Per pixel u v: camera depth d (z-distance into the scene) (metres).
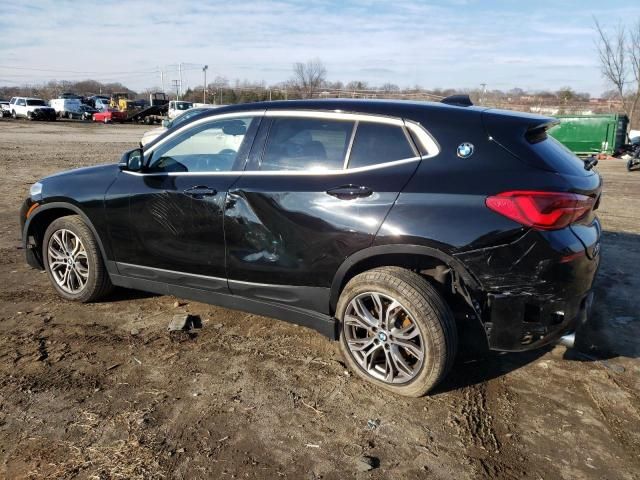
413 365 3.30
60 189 4.52
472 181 3.07
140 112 47.16
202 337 4.06
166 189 4.00
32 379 3.42
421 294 3.12
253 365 3.65
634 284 5.38
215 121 4.00
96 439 2.84
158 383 3.40
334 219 3.34
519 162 3.07
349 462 2.71
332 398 3.28
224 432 2.93
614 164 18.34
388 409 3.17
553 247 2.94
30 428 2.92
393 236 3.16
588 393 3.38
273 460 2.71
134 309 4.57
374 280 3.24
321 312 3.57
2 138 25.36
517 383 3.48
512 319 3.04
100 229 4.36
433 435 2.94
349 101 3.62
